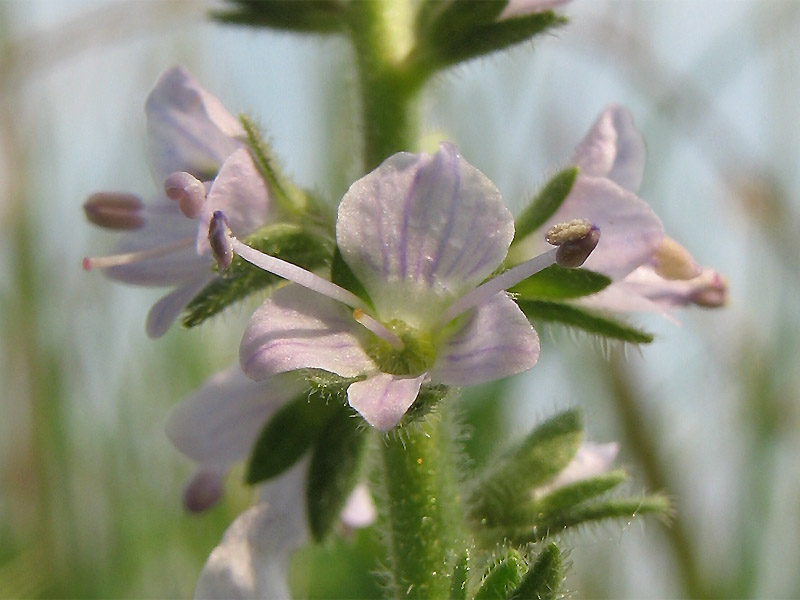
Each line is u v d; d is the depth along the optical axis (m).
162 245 0.05
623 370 0.07
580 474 0.05
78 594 0.07
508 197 0.07
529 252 0.05
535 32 0.05
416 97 0.05
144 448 0.07
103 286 0.07
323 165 0.07
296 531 0.05
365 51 0.05
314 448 0.05
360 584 0.07
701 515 0.07
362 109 0.05
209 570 0.05
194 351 0.07
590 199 0.05
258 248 0.05
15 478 0.07
